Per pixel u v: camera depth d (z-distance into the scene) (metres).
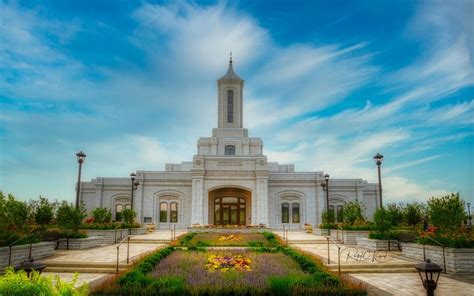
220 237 30.31
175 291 10.48
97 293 10.47
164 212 48.19
